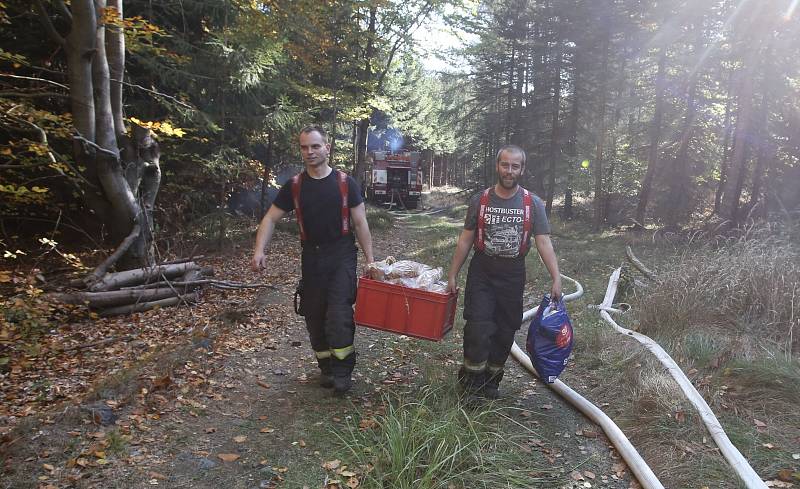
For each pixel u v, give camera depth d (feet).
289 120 40.14
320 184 12.71
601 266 35.19
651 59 66.18
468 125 115.14
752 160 61.52
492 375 13.43
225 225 37.22
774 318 16.98
